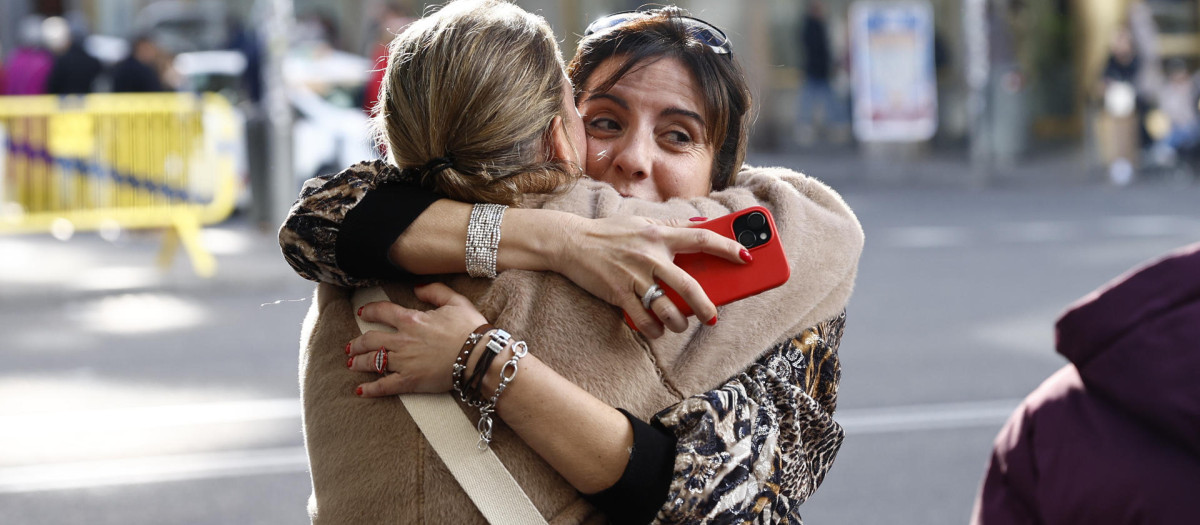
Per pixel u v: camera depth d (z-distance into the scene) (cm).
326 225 172
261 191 1228
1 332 823
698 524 159
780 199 183
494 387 161
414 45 173
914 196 1565
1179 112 1661
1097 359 212
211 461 536
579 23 2225
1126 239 1126
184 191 1030
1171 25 2052
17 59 1341
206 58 1534
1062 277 947
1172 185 1609
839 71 2214
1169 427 206
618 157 188
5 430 588
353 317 176
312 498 175
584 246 164
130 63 1303
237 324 836
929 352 714
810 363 175
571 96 179
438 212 170
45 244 1212
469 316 165
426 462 164
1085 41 2127
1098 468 214
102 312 891
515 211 169
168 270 1024
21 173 1009
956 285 924
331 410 171
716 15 2078
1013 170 1820
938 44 2056
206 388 660
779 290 173
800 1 2306
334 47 1499
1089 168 1784
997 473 239
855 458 531
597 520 166
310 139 1283
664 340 169
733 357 169
